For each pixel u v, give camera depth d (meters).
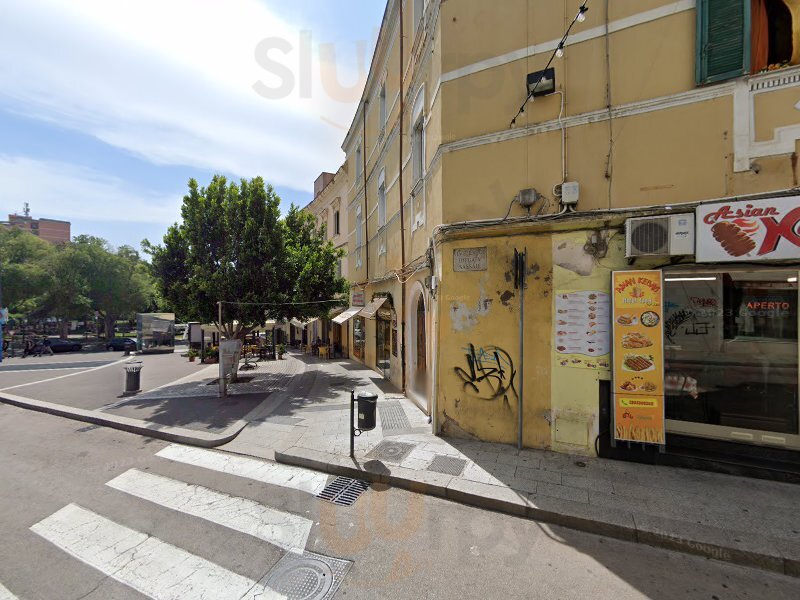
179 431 6.61
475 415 5.70
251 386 10.80
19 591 2.88
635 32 4.84
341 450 5.45
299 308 11.45
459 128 5.88
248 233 10.43
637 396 4.74
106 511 4.08
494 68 5.65
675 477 4.41
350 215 17.33
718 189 4.46
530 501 3.94
